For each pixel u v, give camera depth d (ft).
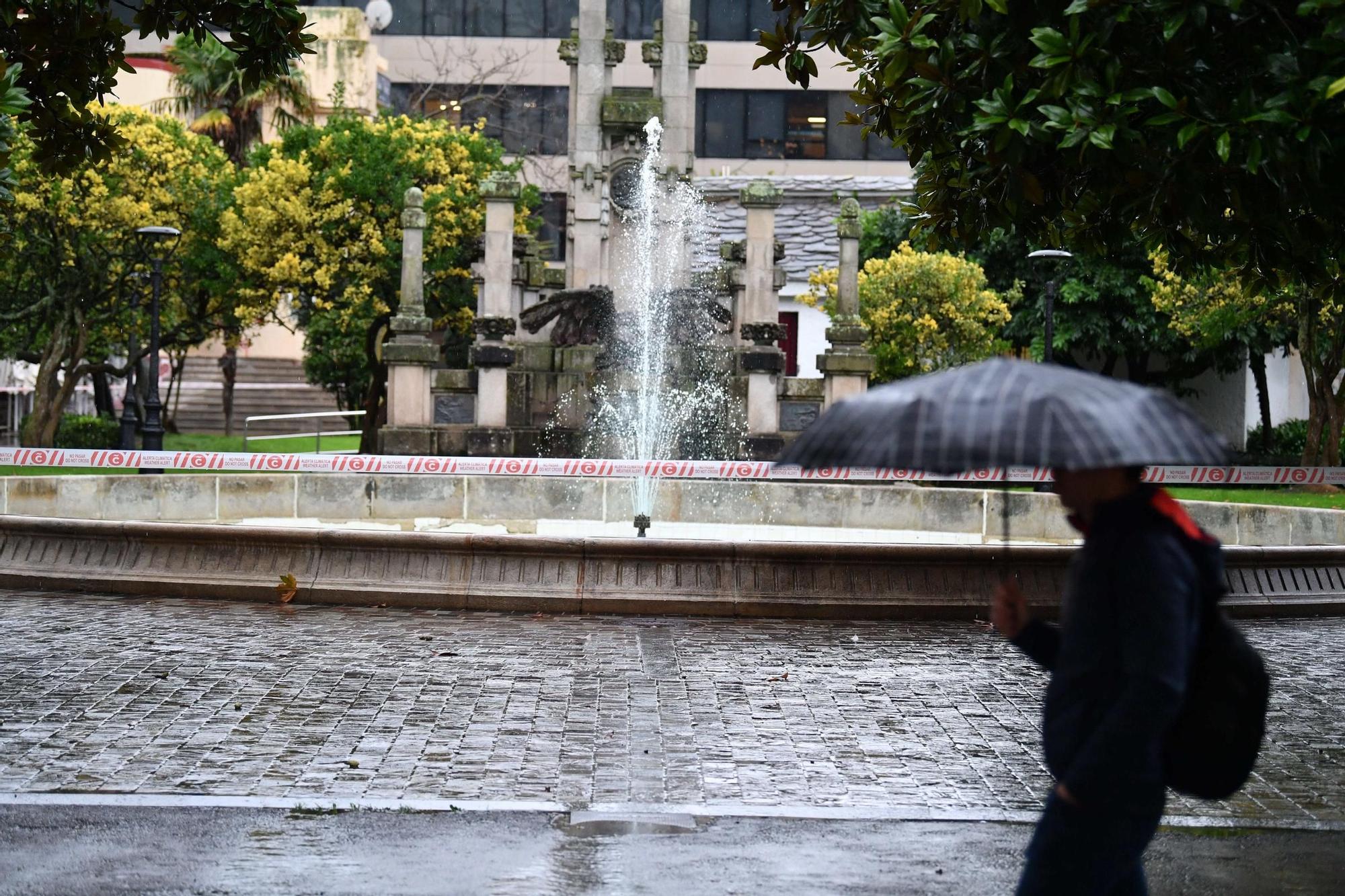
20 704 32.50
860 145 199.82
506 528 70.79
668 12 106.32
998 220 32.42
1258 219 27.94
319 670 36.94
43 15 34.60
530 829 23.45
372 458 62.18
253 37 35.58
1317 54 23.57
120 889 20.12
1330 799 26.30
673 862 21.79
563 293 104.68
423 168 128.77
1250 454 129.80
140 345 130.93
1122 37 25.20
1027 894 14.46
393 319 103.24
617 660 39.09
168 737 29.66
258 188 123.13
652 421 101.24
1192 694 14.66
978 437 13.64
